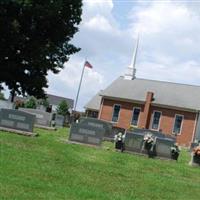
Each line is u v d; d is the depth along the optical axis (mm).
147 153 26188
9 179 13766
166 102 69688
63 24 54875
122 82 75750
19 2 49781
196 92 71375
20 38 50438
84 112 85188
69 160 19328
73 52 56344
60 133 33938
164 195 15375
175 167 23062
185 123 68188
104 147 27172
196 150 25547
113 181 16359
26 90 54781
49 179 14820
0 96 81438
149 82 74812
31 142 22984
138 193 14977
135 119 71312
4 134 24312
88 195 13391
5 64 52500
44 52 52344
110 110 73000
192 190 17344
